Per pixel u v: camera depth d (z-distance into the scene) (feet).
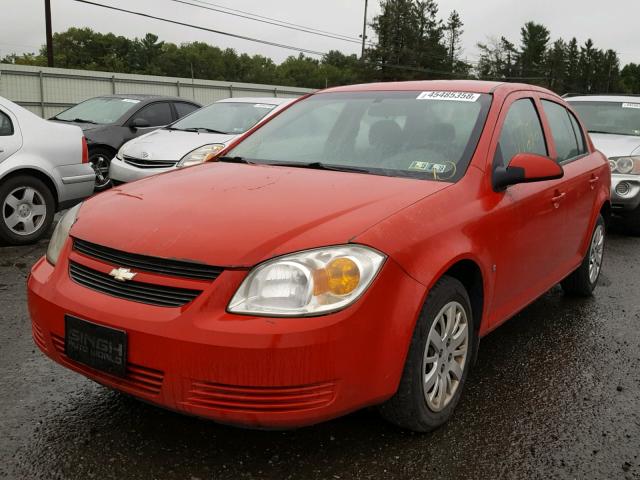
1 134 20.13
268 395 7.45
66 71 94.89
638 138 27.12
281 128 13.05
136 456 8.67
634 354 13.07
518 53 311.47
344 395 7.77
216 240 7.98
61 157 21.39
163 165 26.55
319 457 8.75
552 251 13.19
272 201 9.06
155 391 7.79
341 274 7.70
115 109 36.01
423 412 9.00
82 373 8.54
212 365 7.40
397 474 8.44
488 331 10.82
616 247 23.99
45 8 104.53
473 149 10.80
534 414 10.30
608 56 399.65
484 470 8.63
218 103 31.53
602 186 16.16
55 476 8.19
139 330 7.68
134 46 396.57
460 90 12.35
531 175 10.52
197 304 7.58
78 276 8.66
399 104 12.34
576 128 15.93
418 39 249.75
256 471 8.39
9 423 9.46
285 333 7.36
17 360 11.74
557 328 14.51
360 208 8.77
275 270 7.63
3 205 20.11
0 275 17.30
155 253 7.98
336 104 13.05
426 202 9.25
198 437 9.17
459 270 10.00
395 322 8.09
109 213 9.22
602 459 9.04
